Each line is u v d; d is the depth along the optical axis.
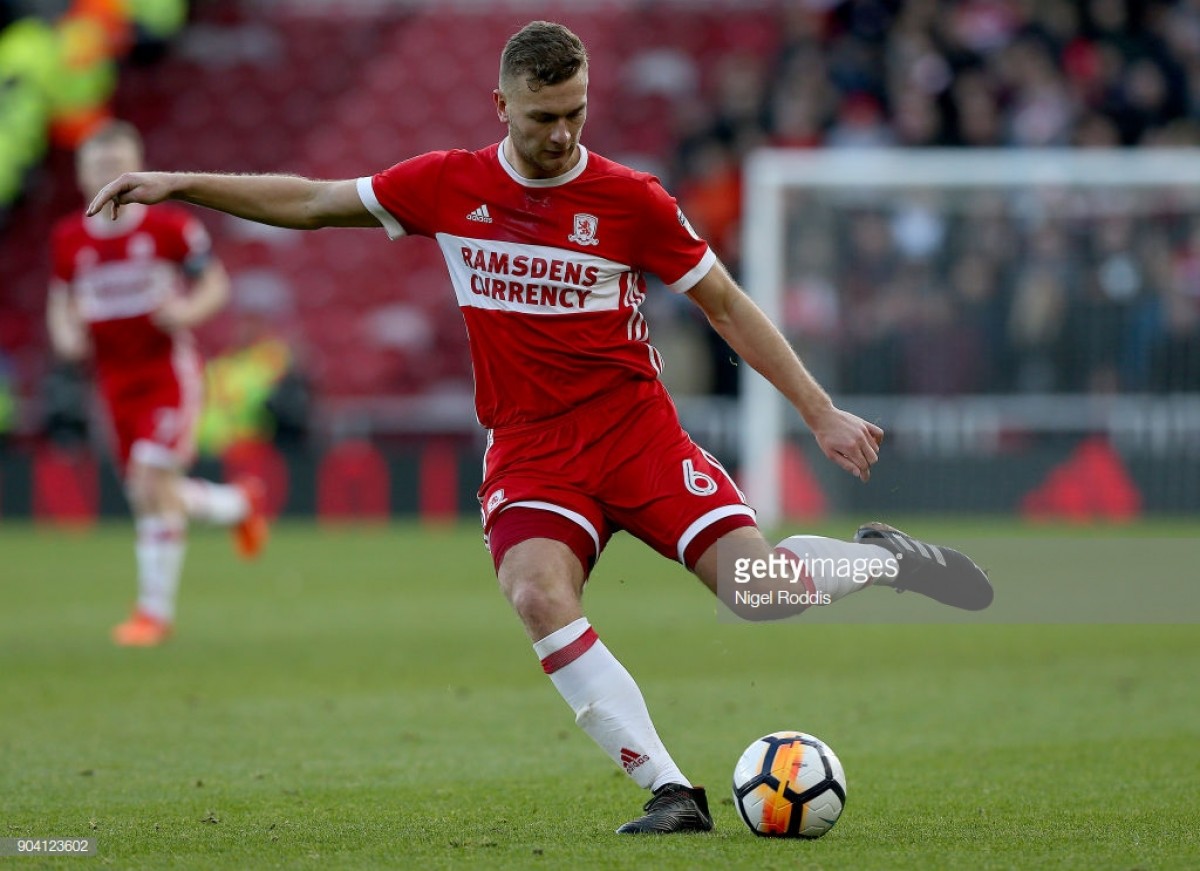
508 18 80.62
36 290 74.75
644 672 29.67
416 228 17.11
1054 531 53.97
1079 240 59.31
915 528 55.44
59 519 62.88
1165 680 28.44
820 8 74.62
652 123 76.69
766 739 16.16
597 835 16.00
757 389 57.06
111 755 21.58
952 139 65.88
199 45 80.94
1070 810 17.53
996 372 59.66
